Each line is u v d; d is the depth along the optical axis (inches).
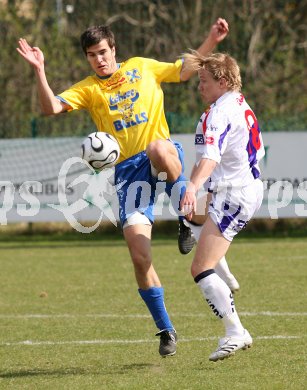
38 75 920.3
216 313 826.8
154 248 2214.6
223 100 835.4
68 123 2573.8
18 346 1027.9
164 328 899.4
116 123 955.3
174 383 799.1
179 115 2501.2
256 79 2952.8
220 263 1007.0
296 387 770.2
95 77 971.9
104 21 3260.3
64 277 1701.5
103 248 2281.0
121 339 1051.9
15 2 3275.1
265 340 1003.9
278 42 3080.7
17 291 1526.8
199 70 852.0
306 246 2148.1
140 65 972.6
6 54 3184.1
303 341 992.2
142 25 3211.1
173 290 1459.2
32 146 2442.2
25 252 2231.8
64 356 958.4
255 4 3097.9
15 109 3073.3
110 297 1421.0
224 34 981.2
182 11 3191.4
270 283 1501.0
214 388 772.0
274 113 2699.3
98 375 853.8
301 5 3102.9
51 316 1244.5
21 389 802.8
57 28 3257.9
